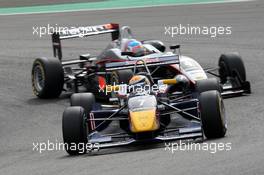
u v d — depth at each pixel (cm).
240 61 5181
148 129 3612
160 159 3300
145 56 5044
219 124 3634
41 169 3441
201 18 8575
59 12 10650
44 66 5578
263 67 5975
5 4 12244
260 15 8338
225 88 5019
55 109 5284
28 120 5041
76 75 5653
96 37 8431
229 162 3072
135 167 3186
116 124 4500
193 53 6862
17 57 7556
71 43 8162
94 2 11256
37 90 5669
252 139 3612
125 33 5450
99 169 3241
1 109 5397
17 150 4234
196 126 3766
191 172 2967
